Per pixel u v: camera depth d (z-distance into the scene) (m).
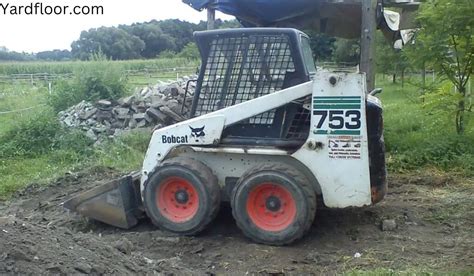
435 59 11.99
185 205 7.32
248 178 6.91
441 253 6.50
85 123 14.36
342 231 7.34
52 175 11.15
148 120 14.18
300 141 7.01
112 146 12.98
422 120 14.29
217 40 7.44
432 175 10.43
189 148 7.34
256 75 7.31
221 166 7.31
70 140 13.28
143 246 7.01
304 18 11.04
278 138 7.12
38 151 13.29
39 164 12.30
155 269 5.53
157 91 15.11
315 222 7.64
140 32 67.25
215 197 7.11
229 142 7.24
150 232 7.41
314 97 6.80
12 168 11.95
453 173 10.56
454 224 7.64
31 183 10.42
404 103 20.48
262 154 7.07
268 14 10.19
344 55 37.03
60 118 15.02
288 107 7.10
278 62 7.23
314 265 6.28
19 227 5.31
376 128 7.08
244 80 7.37
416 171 10.84
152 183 7.31
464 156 10.96
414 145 11.92
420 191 9.50
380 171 7.13
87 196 7.73
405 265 6.07
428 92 12.84
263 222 6.97
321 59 38.03
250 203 6.98
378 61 29.33
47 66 44.44
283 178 6.75
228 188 7.31
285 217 6.90
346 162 6.77
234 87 7.40
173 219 7.30
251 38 7.29
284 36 7.18
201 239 7.20
